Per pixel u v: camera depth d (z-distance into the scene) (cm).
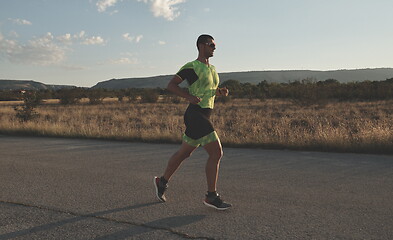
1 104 4969
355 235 260
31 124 1275
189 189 412
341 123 1338
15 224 300
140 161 618
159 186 360
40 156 689
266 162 582
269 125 1363
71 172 524
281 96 4394
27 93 1755
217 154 329
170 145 845
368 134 722
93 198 379
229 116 2038
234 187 416
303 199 359
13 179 480
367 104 2759
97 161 623
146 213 324
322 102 2584
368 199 354
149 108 3077
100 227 289
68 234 275
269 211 322
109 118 2134
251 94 4959
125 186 434
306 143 734
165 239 261
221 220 300
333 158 607
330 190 393
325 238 256
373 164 544
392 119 1490
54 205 355
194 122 326
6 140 1005
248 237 260
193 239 260
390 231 267
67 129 1158
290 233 267
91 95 4188
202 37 324
